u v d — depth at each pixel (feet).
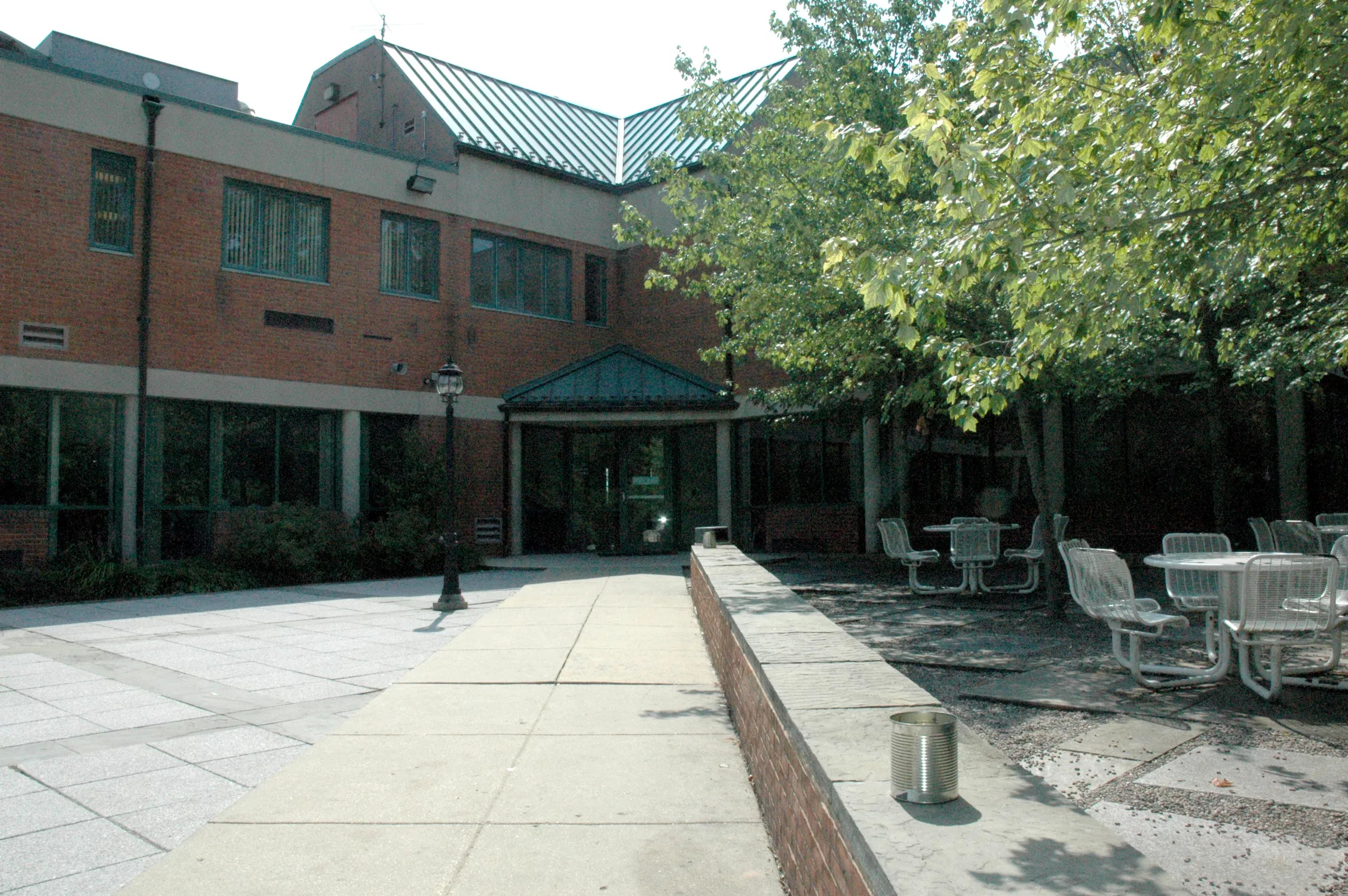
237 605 42.98
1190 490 52.70
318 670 26.91
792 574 49.78
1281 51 14.71
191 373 53.52
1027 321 16.53
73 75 50.19
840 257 17.53
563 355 72.08
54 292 49.03
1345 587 24.27
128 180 52.08
